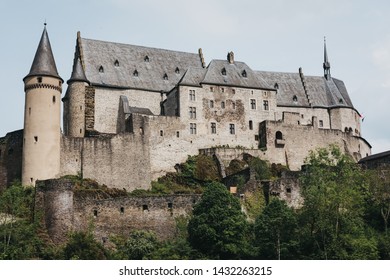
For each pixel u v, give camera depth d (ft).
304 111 472.03
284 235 290.97
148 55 456.45
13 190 328.29
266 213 295.89
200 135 412.16
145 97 430.61
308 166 346.95
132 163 379.76
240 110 427.74
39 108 352.28
